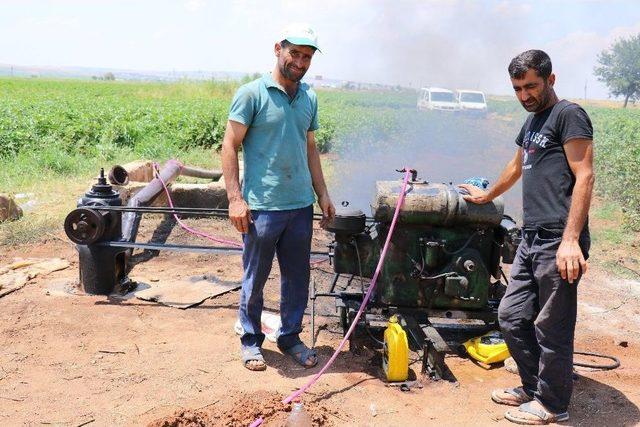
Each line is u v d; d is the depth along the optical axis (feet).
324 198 13.80
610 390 12.64
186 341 14.28
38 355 13.25
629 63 205.57
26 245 22.03
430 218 13.28
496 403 11.92
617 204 32.30
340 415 11.18
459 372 13.37
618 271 21.48
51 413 10.93
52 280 18.29
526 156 11.07
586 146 10.06
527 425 11.07
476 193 13.32
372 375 12.96
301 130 12.67
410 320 13.75
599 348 15.15
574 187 10.16
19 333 14.33
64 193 29.89
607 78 211.82
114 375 12.44
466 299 13.46
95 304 16.42
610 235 26.25
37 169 34.78
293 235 13.05
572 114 10.18
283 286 13.50
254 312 13.24
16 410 10.98
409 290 13.82
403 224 13.58
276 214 12.61
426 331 13.37
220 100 94.99
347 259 14.34
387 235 13.46
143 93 127.65
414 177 13.93
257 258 12.80
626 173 34.17
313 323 14.66
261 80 12.32
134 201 21.77
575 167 10.16
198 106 68.85
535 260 10.84
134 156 42.86
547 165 10.62
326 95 156.35
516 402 11.80
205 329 15.07
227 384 12.21
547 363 10.90
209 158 45.65
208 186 27.20
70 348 13.66
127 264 19.52
